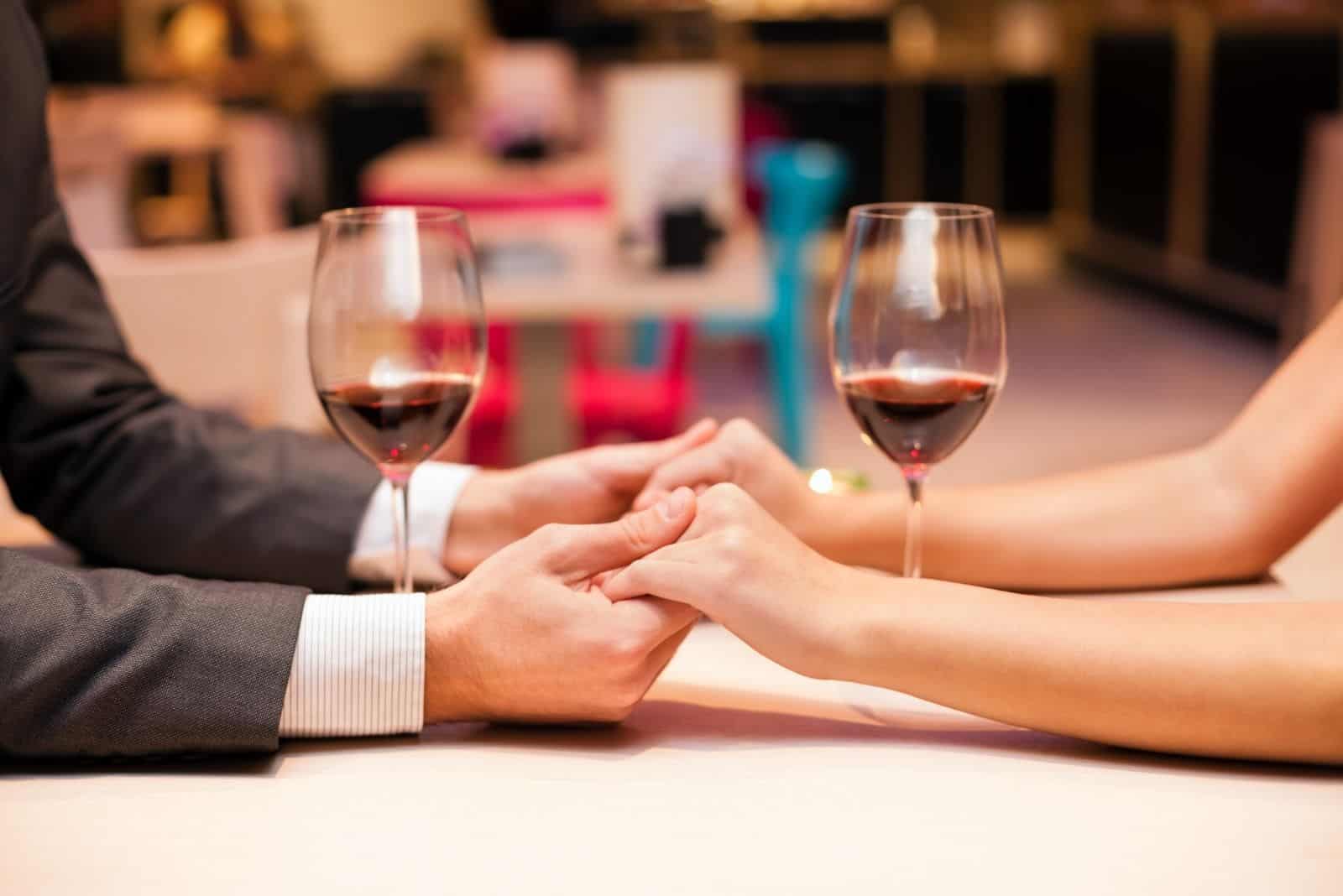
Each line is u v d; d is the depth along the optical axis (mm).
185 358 2164
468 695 888
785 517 1170
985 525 1161
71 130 5402
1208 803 790
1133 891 689
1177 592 1146
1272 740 826
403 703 883
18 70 1093
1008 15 9469
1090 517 1159
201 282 2145
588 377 3354
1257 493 1148
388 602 899
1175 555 1145
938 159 9430
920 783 813
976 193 9500
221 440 1211
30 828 771
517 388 3254
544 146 4770
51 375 1208
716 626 1112
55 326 1224
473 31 9922
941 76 9289
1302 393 1171
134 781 836
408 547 979
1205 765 846
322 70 8336
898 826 756
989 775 825
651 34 9016
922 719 918
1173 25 7199
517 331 3252
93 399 1211
